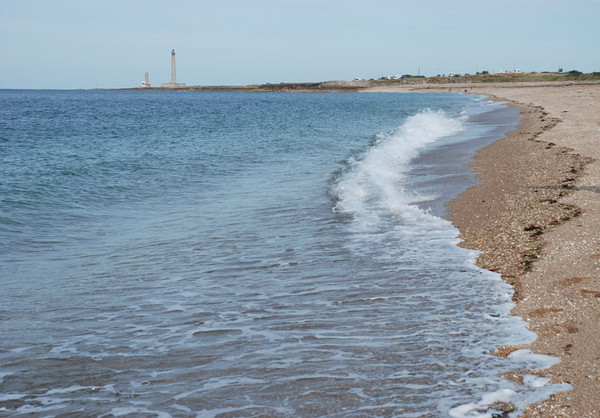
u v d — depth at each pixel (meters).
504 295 6.53
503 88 145.50
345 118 50.16
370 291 6.78
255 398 4.29
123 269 7.96
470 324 5.68
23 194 14.02
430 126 32.19
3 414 4.11
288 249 8.78
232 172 18.08
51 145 27.88
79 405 4.25
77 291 7.02
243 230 10.14
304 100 120.19
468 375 4.58
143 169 18.98
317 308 6.25
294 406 4.16
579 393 4.19
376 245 8.89
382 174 15.91
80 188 15.22
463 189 13.31
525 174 14.53
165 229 10.50
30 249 9.27
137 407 4.21
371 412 4.05
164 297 6.74
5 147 26.81
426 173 16.05
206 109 74.19
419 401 4.19
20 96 159.50
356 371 4.70
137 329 5.75
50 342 5.45
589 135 22.98
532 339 5.25
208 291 6.92
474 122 35.91
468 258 8.11
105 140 30.59
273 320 5.92
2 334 5.65
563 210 10.22
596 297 6.13
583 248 7.86
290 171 17.80
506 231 9.30
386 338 5.38
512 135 25.58
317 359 4.95
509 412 3.99
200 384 4.54
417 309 6.14
